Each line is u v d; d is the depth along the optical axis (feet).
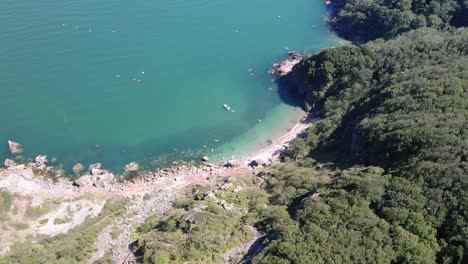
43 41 570.05
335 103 466.70
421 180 252.42
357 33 634.02
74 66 541.34
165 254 263.08
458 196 234.79
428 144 282.36
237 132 480.64
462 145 268.41
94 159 442.50
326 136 420.77
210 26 636.89
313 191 303.07
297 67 540.52
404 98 355.15
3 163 427.33
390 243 221.87
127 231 337.31
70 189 406.00
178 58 572.51
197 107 508.94
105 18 622.54
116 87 522.06
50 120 476.13
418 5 588.50
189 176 426.10
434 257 213.46
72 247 317.63
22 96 498.28
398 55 465.06
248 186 359.66
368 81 461.78
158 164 442.50
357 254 219.20
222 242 267.59
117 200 392.88
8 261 314.55
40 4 630.33
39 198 383.04
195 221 290.35
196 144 464.65
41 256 316.81
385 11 603.26
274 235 255.09
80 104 497.46
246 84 544.21
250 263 234.99
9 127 463.83
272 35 631.97
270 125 489.67
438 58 424.87
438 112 318.04
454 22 562.66
